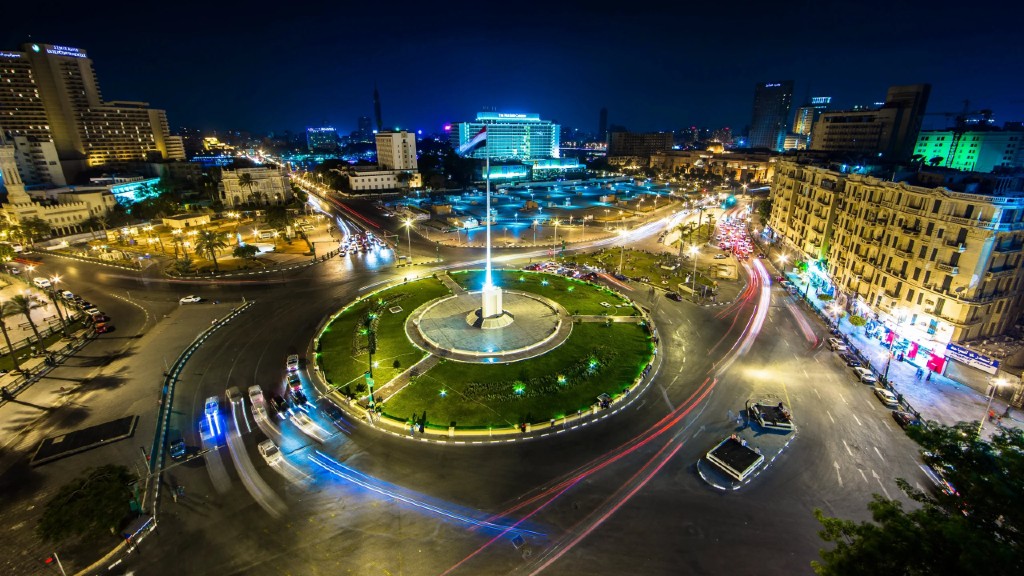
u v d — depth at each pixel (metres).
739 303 90.50
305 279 103.75
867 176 87.50
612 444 50.31
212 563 36.97
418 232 154.62
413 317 81.56
